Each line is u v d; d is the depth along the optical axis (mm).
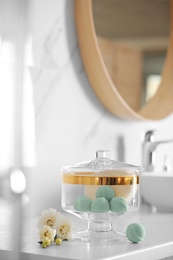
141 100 2846
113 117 2721
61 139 2449
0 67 1788
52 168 2406
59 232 1841
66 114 2475
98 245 1788
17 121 1714
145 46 2871
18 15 1687
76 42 2531
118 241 1848
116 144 2742
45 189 2373
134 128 2855
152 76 2912
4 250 1703
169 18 3037
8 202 1695
